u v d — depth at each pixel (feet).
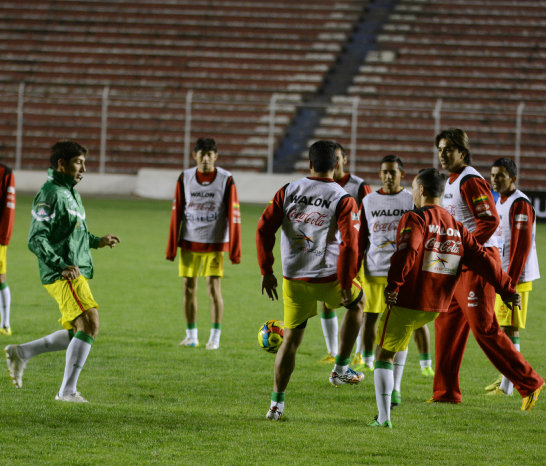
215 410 66.69
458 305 70.95
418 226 60.59
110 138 353.72
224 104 362.33
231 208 95.30
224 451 54.85
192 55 388.98
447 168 73.20
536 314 127.95
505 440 59.82
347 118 355.77
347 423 63.77
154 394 71.87
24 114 364.79
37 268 158.92
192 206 95.14
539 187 325.42
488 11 407.64
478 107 354.74
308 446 56.65
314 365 87.51
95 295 132.16
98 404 67.05
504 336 68.03
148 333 103.04
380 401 62.69
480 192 70.33
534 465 53.52
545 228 259.60
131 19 411.54
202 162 95.09
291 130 352.28
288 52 390.83
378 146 340.59
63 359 85.76
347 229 63.77
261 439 58.08
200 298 134.72
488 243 72.43
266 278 65.62
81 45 398.01
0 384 73.20
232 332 105.81
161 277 153.48
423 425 63.93
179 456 53.52
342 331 77.00
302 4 417.49
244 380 78.64
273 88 369.91
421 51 386.93
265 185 309.42
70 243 67.67
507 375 68.23
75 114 364.38
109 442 56.39
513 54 382.01
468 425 64.23
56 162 68.28
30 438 57.00
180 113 362.94
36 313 113.91
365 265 84.99
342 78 374.84
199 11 414.82
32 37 402.31
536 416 67.46
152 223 238.27
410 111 355.97
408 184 330.54
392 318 62.23
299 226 64.90
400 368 70.18
